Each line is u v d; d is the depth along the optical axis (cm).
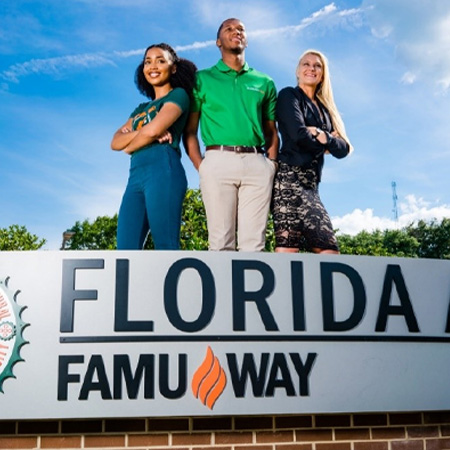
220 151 412
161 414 339
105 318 346
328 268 370
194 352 347
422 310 376
